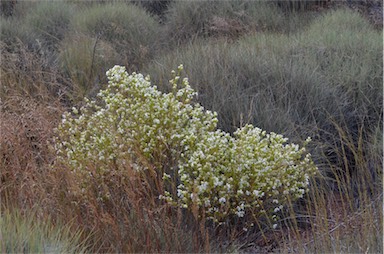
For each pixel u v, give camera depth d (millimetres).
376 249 3918
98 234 4227
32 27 9805
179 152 4496
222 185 4359
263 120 5473
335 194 5227
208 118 4688
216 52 6984
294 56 6980
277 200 4461
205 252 4262
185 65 6695
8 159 5008
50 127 5066
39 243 3674
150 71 6977
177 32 9734
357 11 10117
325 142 5609
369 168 5344
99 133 4699
